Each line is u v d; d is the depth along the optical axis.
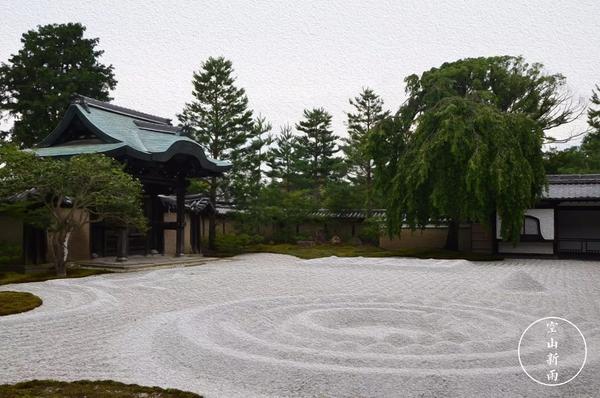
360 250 30.98
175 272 19.38
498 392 6.13
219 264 23.77
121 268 20.42
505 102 34.72
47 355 7.98
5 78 37.12
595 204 27.78
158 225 26.00
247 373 6.78
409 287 15.48
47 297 13.25
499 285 15.40
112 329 9.73
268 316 10.73
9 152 17.20
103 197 18.25
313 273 18.86
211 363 7.18
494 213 27.48
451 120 24.58
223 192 34.22
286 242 36.19
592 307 12.06
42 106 35.50
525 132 25.45
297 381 6.44
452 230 29.11
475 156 23.47
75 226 18.66
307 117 44.97
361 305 11.82
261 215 32.56
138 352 8.03
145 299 12.86
